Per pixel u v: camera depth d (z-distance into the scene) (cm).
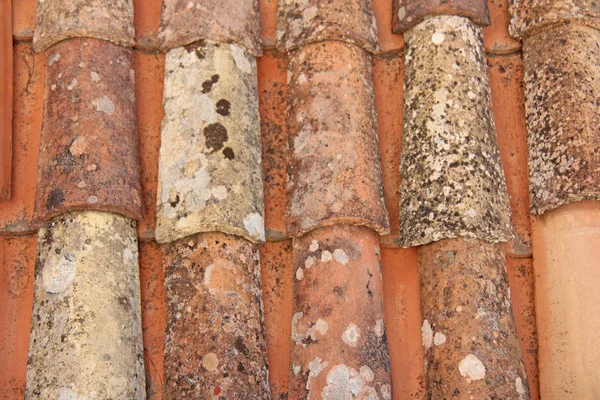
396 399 288
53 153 300
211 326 280
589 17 322
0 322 293
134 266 295
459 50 321
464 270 291
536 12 327
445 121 307
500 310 288
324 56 321
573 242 296
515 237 305
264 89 327
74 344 273
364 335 283
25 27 333
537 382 290
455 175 297
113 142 303
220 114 306
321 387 276
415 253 305
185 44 321
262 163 313
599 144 300
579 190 296
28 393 272
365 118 314
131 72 323
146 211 304
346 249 293
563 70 316
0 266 299
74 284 282
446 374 280
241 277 290
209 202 290
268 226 304
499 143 321
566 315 289
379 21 339
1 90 317
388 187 311
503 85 330
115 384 273
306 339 283
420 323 296
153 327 291
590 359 282
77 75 312
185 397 272
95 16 320
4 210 306
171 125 308
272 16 339
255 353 283
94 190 292
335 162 300
